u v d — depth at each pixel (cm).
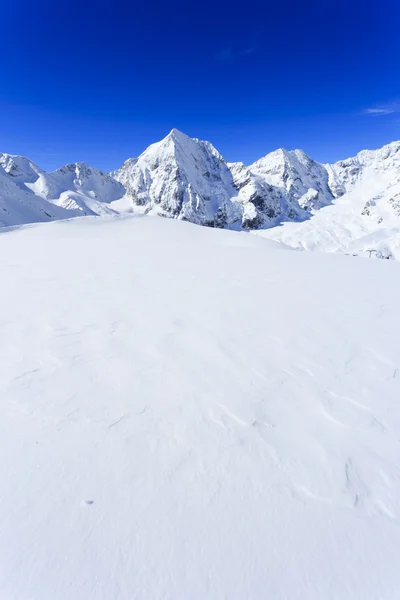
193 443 317
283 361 484
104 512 247
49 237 2242
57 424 333
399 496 273
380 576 217
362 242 13188
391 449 321
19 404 361
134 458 296
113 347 508
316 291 887
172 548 226
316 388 418
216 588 208
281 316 676
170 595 203
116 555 220
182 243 2011
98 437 318
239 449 312
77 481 271
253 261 1384
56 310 676
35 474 276
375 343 554
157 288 881
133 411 358
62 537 229
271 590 209
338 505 262
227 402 381
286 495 268
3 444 304
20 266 1173
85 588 204
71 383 405
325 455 310
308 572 218
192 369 451
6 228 2638
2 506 248
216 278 1031
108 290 848
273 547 230
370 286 955
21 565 213
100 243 1933
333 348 532
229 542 232
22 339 527
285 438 330
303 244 14562
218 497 264
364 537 240
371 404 389
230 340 550
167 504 256
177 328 595
